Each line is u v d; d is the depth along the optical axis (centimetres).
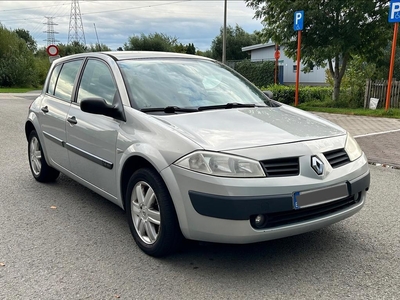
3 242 392
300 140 337
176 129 341
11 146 845
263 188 302
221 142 321
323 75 3709
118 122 391
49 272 335
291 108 451
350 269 339
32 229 423
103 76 443
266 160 311
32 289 309
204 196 305
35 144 581
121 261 353
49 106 527
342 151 354
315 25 1600
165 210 332
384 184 586
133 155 357
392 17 1286
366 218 452
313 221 324
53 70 571
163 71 443
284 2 1667
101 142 407
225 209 300
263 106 436
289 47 1755
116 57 450
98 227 428
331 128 385
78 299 296
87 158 437
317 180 320
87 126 430
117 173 387
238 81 488
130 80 412
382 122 1220
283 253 368
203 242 340
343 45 1560
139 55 465
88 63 484
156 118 363
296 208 309
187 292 304
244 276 328
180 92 418
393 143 885
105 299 296
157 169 331
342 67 1717
